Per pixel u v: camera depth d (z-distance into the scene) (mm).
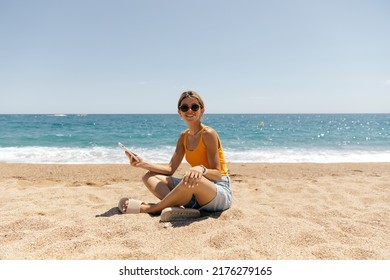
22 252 2568
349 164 8727
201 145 3379
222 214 3361
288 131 26984
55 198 4352
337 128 33062
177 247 2633
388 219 3461
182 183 3176
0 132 23562
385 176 6504
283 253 2549
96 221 3168
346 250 2592
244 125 40594
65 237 2842
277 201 4355
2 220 3303
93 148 13375
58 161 9680
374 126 39031
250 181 5949
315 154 11773
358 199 4434
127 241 2715
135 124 40625
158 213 3445
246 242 2717
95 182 5891
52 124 37844
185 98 3377
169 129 28875
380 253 2557
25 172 7125
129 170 7555
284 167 8117
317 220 3355
